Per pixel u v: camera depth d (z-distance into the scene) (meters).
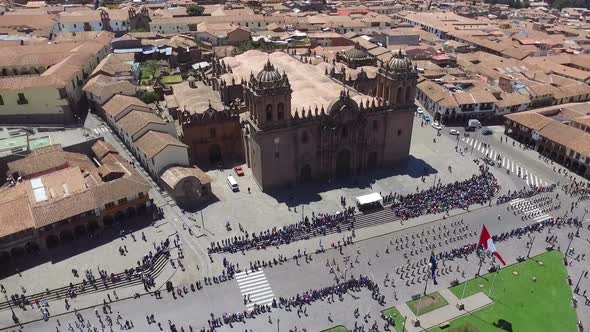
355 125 94.19
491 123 131.50
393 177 99.44
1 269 72.19
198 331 63.34
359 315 66.25
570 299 69.75
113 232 80.69
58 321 64.44
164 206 88.00
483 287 71.81
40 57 130.12
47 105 110.25
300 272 73.75
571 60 176.75
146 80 142.88
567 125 111.50
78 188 81.06
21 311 65.62
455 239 81.81
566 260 77.31
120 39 163.38
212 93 118.00
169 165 92.94
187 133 100.62
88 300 67.75
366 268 74.94
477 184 96.19
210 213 86.50
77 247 77.00
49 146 94.19
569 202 92.88
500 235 82.69
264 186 92.88
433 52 180.12
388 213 87.50
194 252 76.88
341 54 142.12
